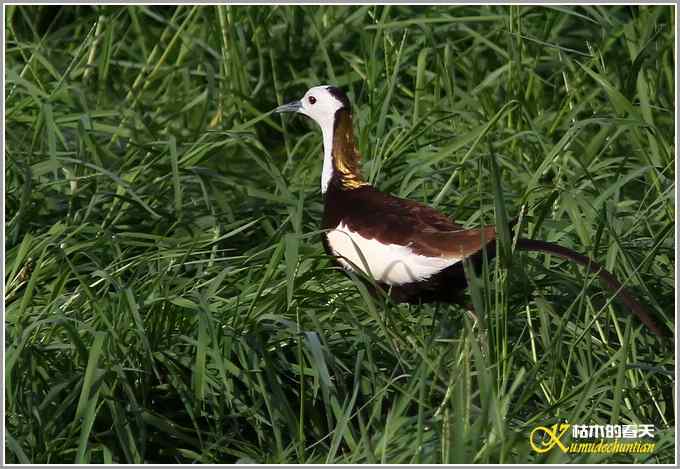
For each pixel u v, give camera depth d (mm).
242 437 10836
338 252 12250
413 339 11281
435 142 14930
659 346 11836
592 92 15383
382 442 9578
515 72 15586
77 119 14422
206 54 18344
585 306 12070
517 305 11852
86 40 16469
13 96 15305
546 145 14117
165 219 13492
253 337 10930
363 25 17891
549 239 12773
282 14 18078
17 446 9836
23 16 18594
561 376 11203
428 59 17141
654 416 11203
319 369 10336
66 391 10812
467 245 11164
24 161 13555
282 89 17406
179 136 15789
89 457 10141
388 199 12305
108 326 10719
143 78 17734
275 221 13703
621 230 12930
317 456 10156
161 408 11164
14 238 12773
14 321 11359
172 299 11008
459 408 9273
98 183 13930
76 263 12961
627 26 15602
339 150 13070
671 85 15227
